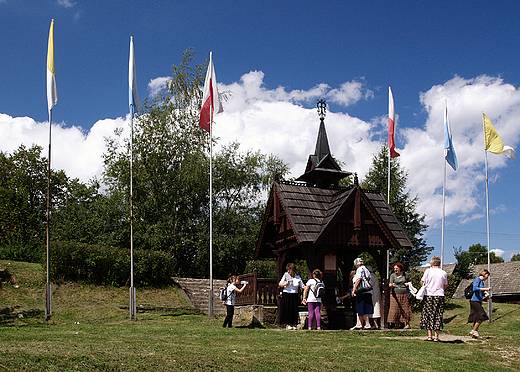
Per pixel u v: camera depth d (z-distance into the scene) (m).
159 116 34.59
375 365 8.09
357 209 16.06
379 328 15.44
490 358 9.17
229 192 38.97
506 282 45.91
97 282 22.33
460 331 13.23
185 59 35.53
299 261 31.56
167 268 24.45
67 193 47.94
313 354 8.67
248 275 18.44
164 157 34.25
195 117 35.56
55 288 20.52
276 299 17.95
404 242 17.02
